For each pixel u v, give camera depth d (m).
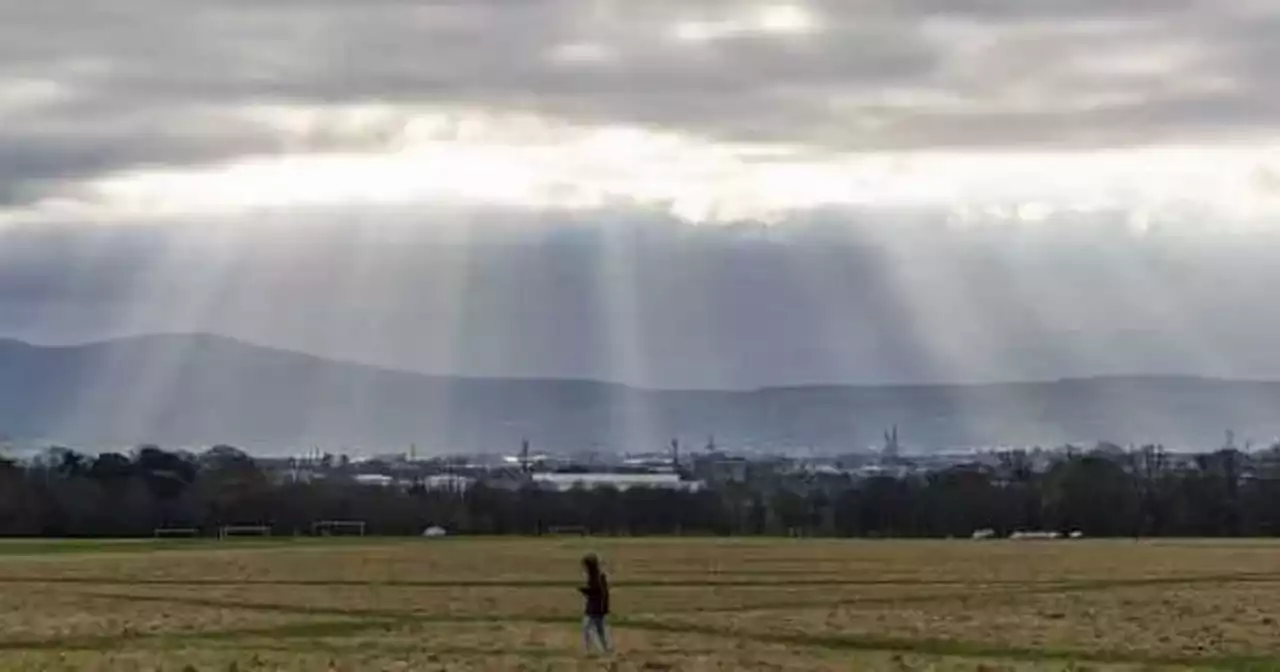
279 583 87.94
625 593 80.12
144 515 183.00
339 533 181.25
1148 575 96.00
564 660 44.12
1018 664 44.81
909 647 51.31
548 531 189.88
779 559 119.12
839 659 45.56
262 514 188.75
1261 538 174.00
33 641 51.69
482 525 193.62
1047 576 95.19
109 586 84.81
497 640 52.03
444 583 88.31
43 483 182.38
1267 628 57.31
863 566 108.00
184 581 89.56
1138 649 49.91
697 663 43.19
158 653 46.62
